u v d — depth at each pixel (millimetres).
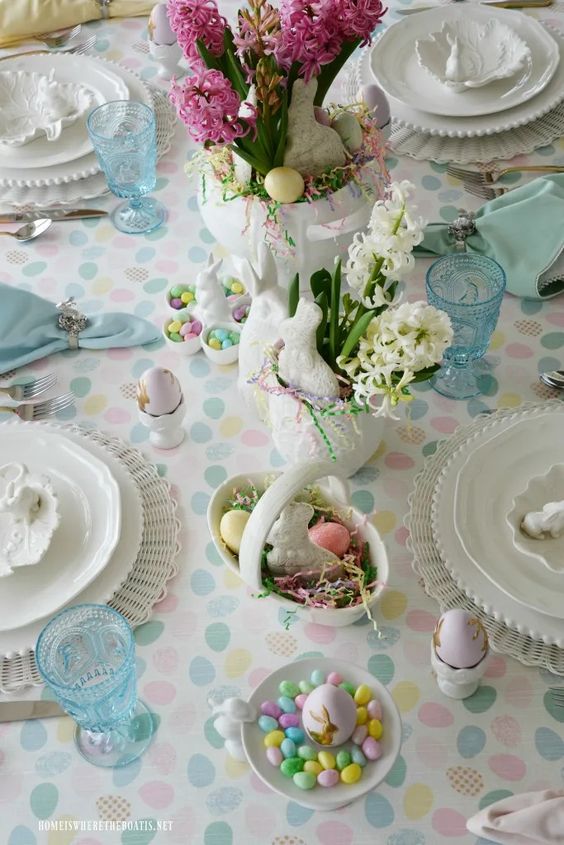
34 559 1239
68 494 1363
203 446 1468
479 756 1130
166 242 1783
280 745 1077
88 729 1115
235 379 1559
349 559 1213
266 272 1319
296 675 1135
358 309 1216
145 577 1307
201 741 1156
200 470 1437
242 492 1310
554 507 1208
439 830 1073
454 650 1097
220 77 1265
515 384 1518
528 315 1609
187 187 1886
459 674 1115
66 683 1157
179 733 1164
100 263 1751
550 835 1001
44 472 1389
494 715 1163
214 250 1761
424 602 1272
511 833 1017
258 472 1301
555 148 1874
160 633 1258
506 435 1361
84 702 1043
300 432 1294
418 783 1110
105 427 1497
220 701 1188
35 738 1164
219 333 1565
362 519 1231
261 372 1297
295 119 1398
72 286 1715
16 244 1792
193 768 1134
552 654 1201
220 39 1365
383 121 1731
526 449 1354
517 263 1611
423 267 1685
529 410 1452
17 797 1118
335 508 1265
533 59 1938
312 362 1228
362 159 1472
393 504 1383
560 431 1368
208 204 1520
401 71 1956
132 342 1603
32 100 1933
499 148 1858
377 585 1205
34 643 1224
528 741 1139
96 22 2252
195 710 1184
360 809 1092
